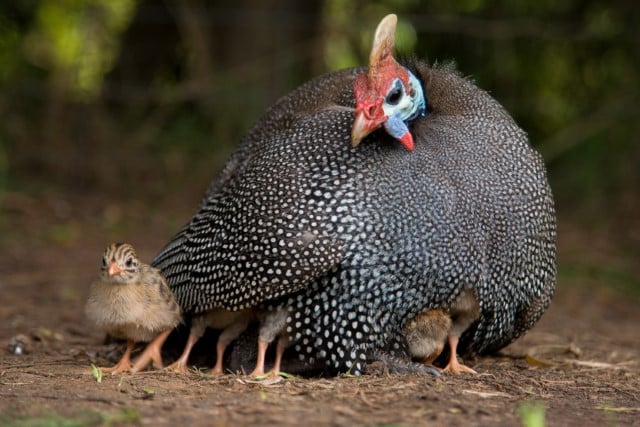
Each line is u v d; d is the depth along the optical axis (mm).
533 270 12531
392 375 11617
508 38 28422
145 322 12289
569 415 10250
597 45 28219
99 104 28000
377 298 11578
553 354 14758
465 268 11758
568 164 28047
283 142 12281
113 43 28969
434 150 12023
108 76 28859
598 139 27688
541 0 28484
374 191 11609
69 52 28297
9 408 9797
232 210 12023
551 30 28000
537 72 28688
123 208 26375
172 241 13172
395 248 11516
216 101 28453
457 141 12188
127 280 12133
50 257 22188
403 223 11562
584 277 23359
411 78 12156
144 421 9297
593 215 27297
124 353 13438
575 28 28156
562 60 28578
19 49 27938
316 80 13859
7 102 27562
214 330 13070
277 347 12094
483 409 10086
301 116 13109
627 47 27938
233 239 11859
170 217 26172
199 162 28094
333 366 11797
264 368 12586
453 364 12312
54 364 12977
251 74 28500
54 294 19203
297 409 9828
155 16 29406
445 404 10234
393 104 11750
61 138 27656
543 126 28812
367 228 11492
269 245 11555
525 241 12312
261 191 11828
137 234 24594
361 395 10484
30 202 25938
